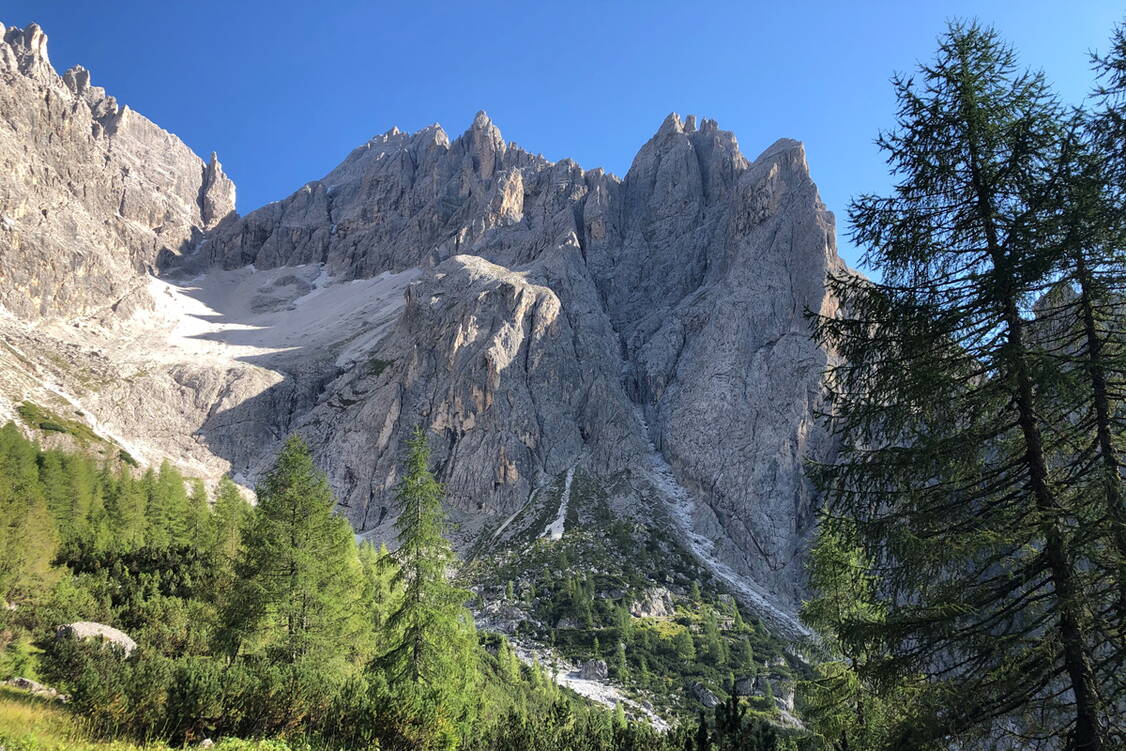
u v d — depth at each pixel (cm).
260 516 3831
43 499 7381
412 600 3538
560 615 10369
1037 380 1490
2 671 2938
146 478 9906
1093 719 1401
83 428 15338
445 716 2325
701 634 10000
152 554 5812
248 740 1977
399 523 3669
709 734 2056
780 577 12925
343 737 2150
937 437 1691
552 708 3659
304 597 3562
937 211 1758
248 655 3544
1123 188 1565
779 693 8200
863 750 2464
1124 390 1560
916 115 1784
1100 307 1560
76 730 1881
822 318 1858
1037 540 1542
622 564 12019
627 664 8962
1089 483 1514
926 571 1636
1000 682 1513
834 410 1836
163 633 3888
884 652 1672
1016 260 1550
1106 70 1642
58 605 4109
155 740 1928
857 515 1766
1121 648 1398
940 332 1673
